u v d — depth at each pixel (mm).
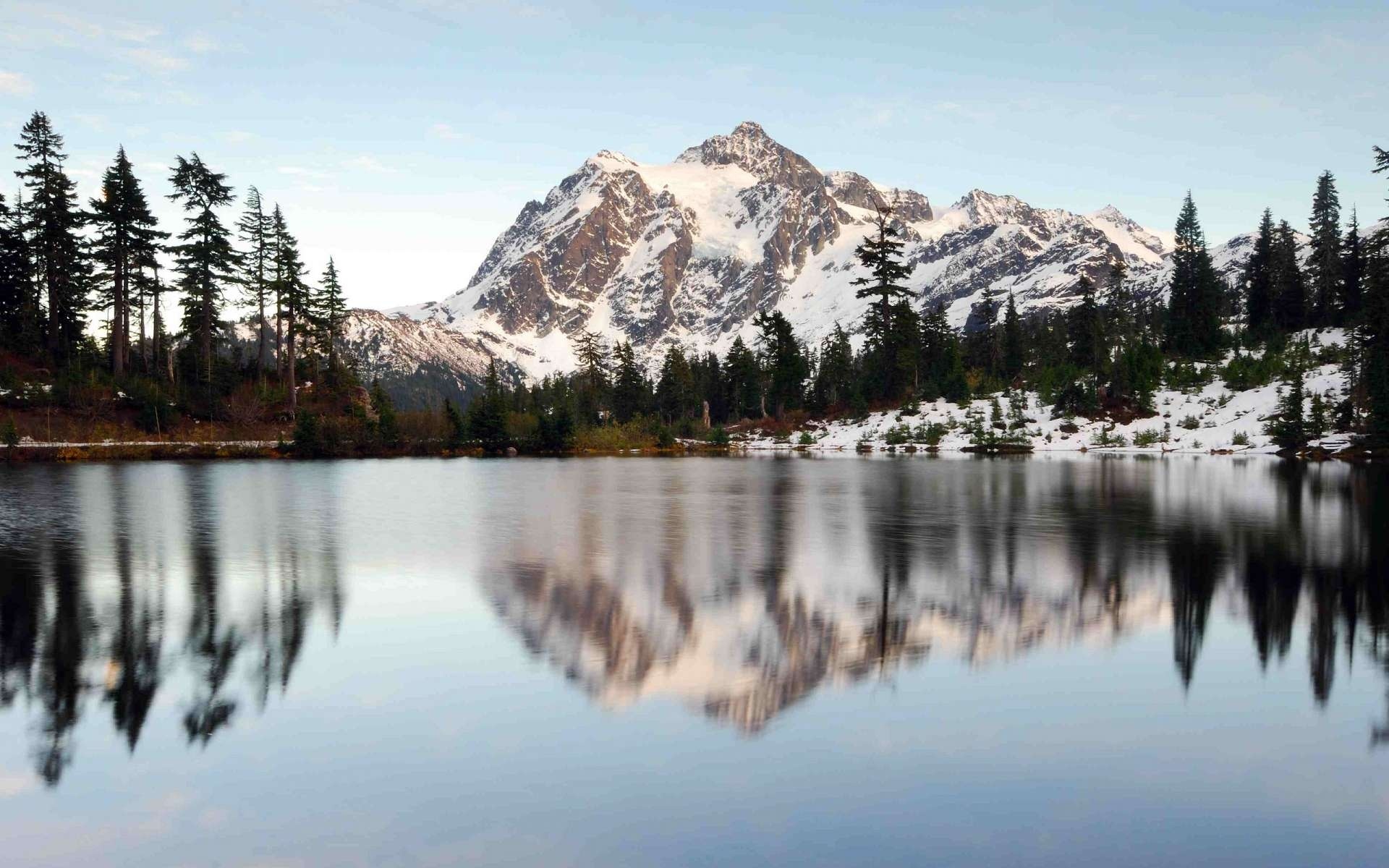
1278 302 119250
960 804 8664
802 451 96938
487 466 69750
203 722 10938
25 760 9805
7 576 20516
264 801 8789
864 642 14594
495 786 9078
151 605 17312
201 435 79438
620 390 145125
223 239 87000
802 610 16906
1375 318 74625
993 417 95750
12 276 82438
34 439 70812
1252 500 37594
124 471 57062
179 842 7992
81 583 19547
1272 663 13281
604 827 8180
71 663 13453
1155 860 7605
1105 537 26688
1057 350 131125
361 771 9453
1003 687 12195
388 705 11516
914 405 107875
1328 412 80625
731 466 68938
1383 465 61312
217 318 89938
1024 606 17156
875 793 8906
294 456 79125
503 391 116000
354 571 21094
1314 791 8969
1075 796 8828
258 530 28766
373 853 7766
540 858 7648
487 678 12578
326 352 102812
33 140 80188
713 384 153750
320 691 12102
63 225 81125
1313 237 130500
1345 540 25719
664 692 12016
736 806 8617
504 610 16859
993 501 38344
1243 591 18484
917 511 34250
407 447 89125
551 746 10109
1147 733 10516
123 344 89062
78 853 7832
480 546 25188
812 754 9867
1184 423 87625
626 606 17234
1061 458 75188
